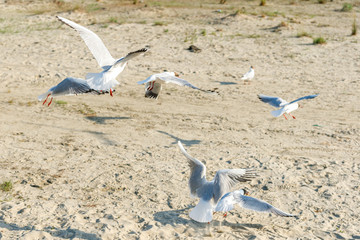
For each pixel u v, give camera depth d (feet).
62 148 44.68
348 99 60.75
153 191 36.35
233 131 50.11
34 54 78.54
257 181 38.42
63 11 110.83
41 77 67.31
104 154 43.52
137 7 116.57
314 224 32.01
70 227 30.48
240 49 83.15
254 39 89.15
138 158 42.78
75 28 26.78
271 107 58.03
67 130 49.49
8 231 29.91
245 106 58.18
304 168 41.11
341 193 36.52
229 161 42.27
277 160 42.65
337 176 39.55
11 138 46.78
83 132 49.06
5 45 82.99
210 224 31.71
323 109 57.26
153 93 45.83
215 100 59.98
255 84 66.39
